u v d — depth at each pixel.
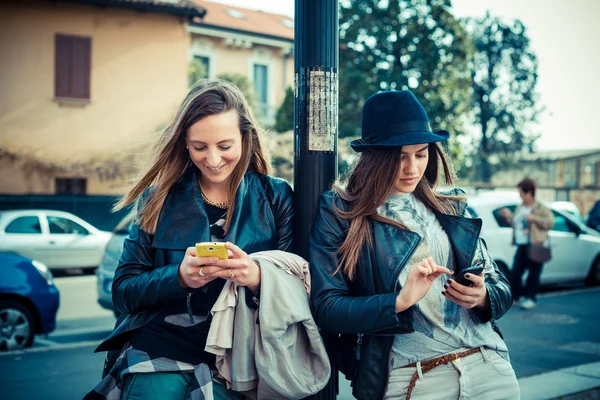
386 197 2.11
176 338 2.08
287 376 2.00
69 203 19.62
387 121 2.13
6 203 19.00
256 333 2.03
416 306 2.08
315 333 2.04
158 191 2.19
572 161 33.84
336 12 2.39
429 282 1.90
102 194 20.61
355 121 17.06
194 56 23.89
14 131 19.92
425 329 2.08
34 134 20.12
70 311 9.66
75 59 20.62
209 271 1.91
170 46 21.92
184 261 1.96
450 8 18.34
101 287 7.55
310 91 2.35
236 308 2.05
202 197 2.22
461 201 2.31
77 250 13.50
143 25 21.52
